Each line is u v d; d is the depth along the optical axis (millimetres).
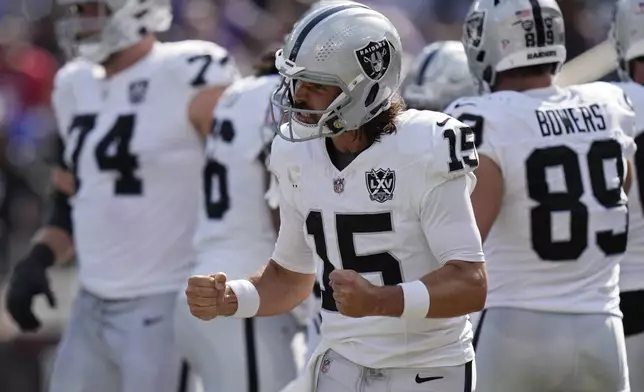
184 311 17875
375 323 12406
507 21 15094
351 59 12070
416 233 12180
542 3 15125
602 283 14703
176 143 19031
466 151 12055
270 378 17500
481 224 14242
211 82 18922
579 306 14523
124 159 19000
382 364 12430
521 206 14531
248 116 17781
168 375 18781
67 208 20844
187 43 19672
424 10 35969
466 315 12695
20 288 20391
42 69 34031
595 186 14664
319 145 12570
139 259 18969
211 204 18094
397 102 12523
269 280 13375
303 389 13117
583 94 15016
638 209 16172
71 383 19375
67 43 19594
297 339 17969
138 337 18797
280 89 12586
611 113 14977
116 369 19391
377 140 12195
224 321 17500
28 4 35281
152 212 18969
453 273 11805
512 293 14648
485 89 15641
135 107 19156
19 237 32906
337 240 12445
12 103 33438
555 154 14547
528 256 14602
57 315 28984
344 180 12328
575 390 14680
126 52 19453
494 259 14750
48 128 33562
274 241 17734
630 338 16266
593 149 14719
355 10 12367
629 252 16250
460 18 35969
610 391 14664
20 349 27219
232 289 12977
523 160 14461
